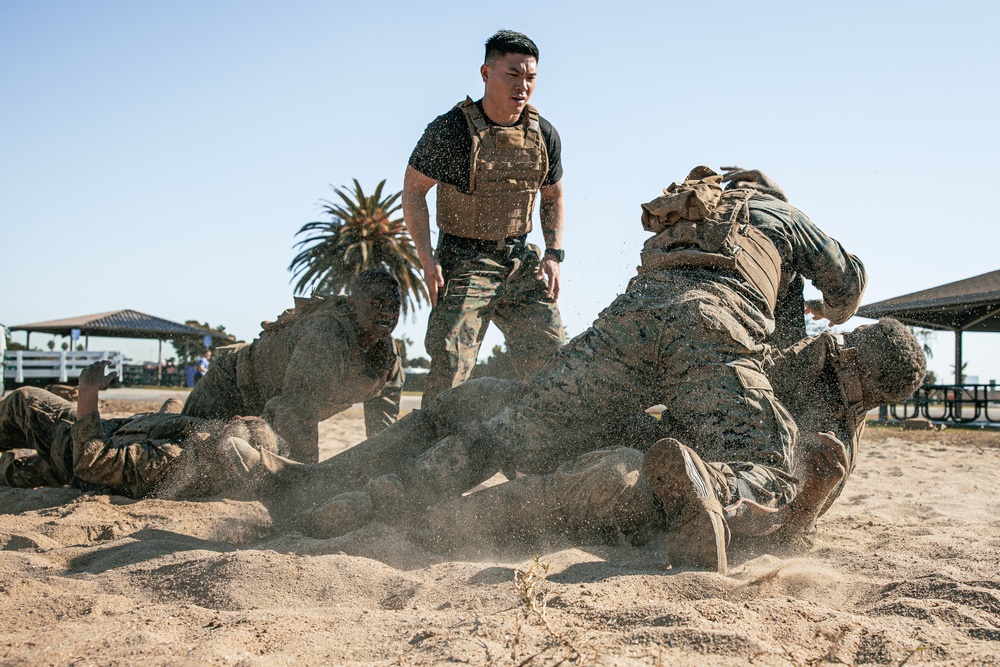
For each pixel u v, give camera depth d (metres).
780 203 4.38
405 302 28.42
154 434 4.37
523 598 2.41
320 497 4.04
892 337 3.79
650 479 3.08
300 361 4.95
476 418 4.12
